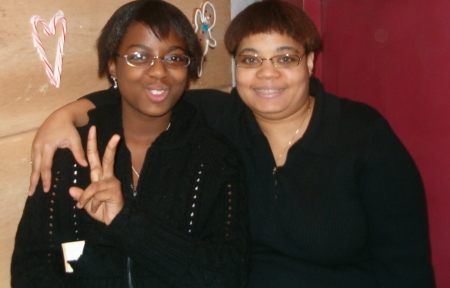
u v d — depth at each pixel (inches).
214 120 45.0
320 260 40.3
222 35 62.8
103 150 37.5
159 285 37.1
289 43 37.6
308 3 64.3
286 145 42.5
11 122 36.9
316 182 39.8
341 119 41.0
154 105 36.1
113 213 32.8
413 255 40.5
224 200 38.5
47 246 35.5
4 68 35.7
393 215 40.4
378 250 42.3
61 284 35.0
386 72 58.0
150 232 33.5
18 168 38.4
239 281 36.3
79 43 41.8
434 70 53.1
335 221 39.3
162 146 38.0
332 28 63.3
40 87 38.7
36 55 37.9
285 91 38.6
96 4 43.0
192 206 37.9
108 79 41.3
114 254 37.1
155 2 36.2
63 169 36.3
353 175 39.7
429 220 56.8
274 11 37.7
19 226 35.7
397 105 57.7
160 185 37.8
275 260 41.5
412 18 54.0
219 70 63.3
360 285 40.6
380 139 39.7
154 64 35.0
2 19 35.0
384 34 57.2
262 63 38.1
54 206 35.9
